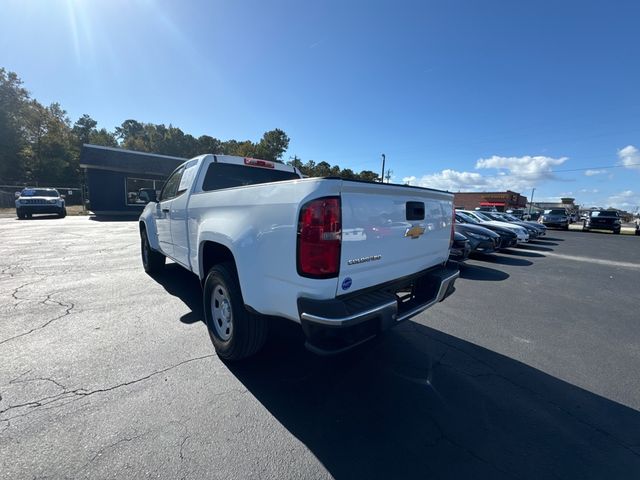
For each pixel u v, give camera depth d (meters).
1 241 9.44
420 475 1.75
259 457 1.82
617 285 6.57
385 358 3.09
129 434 1.94
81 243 9.34
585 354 3.31
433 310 4.61
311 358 3.00
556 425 2.20
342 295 2.13
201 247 3.15
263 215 2.29
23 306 4.06
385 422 2.17
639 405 2.46
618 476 1.78
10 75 38.25
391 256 2.49
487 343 3.52
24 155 39.84
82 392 2.33
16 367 2.64
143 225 5.93
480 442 2.02
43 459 1.73
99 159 21.05
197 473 1.69
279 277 2.17
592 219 25.08
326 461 1.82
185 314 3.90
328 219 1.96
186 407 2.22
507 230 11.27
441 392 2.55
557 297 5.50
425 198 2.87
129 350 2.99
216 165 4.01
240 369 2.76
